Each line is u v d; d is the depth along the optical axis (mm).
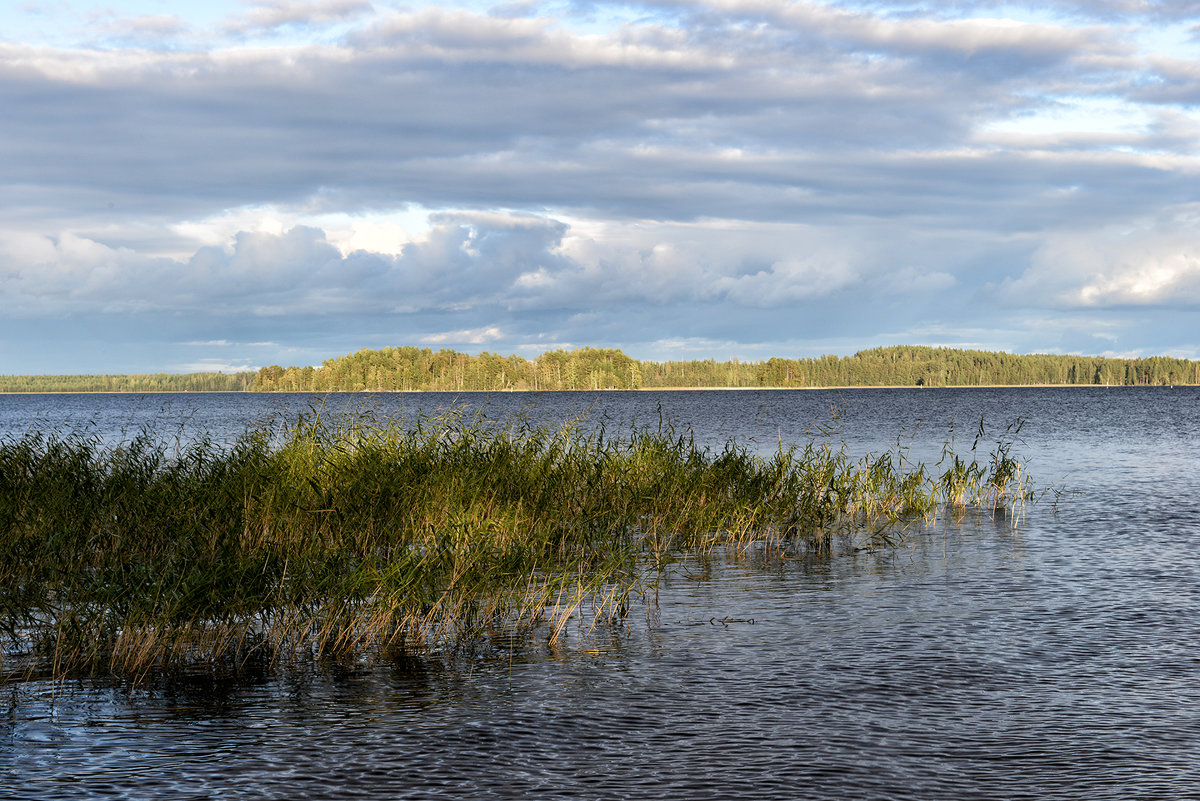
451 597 11430
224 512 13633
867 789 6871
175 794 6820
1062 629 11414
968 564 15859
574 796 6781
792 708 8570
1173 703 8672
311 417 18891
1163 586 13938
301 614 10711
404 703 8750
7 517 13125
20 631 10945
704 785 6957
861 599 13180
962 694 8945
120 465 17031
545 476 17859
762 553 17062
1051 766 7254
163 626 9758
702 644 10781
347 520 14078
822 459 22375
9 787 6914
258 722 8250
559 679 9453
